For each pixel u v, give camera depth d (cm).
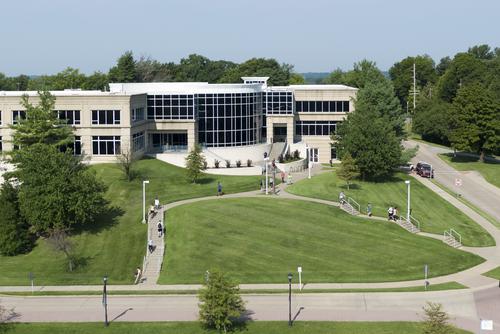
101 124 9562
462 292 5934
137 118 10106
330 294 5862
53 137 8875
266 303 5631
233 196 8812
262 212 7981
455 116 12500
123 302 5741
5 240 6975
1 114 9519
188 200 8562
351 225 7681
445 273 6462
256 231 7362
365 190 9294
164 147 10506
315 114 12012
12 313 5491
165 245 7050
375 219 7950
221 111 10681
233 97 10738
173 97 10400
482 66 18138
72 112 9544
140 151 10094
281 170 10581
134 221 7700
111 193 8481
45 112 8788
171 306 5619
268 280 6209
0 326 5169
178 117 10438
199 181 9406
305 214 7962
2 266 6712
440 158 12794
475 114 11769
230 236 7212
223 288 5028
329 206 8331
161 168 9731
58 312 5500
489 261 6862
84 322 5253
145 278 6344
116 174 9150
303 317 5316
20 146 8681
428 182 10312
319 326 5112
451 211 8700
